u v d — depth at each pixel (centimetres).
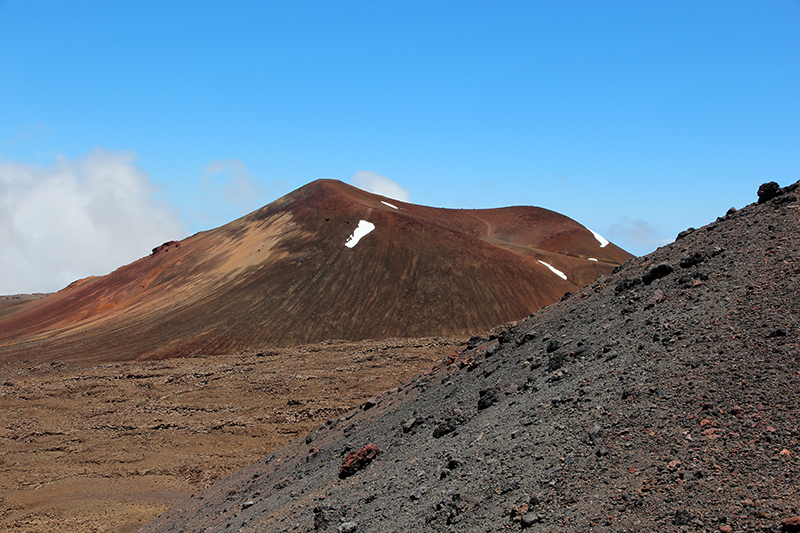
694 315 1555
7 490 3309
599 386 1422
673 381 1288
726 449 1024
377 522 1298
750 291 1528
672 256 2083
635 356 1494
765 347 1269
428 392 2308
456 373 2344
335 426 2634
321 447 2355
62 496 3198
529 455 1258
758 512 862
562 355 1745
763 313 1401
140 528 2555
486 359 2255
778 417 1055
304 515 1554
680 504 935
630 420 1212
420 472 1471
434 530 1157
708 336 1412
